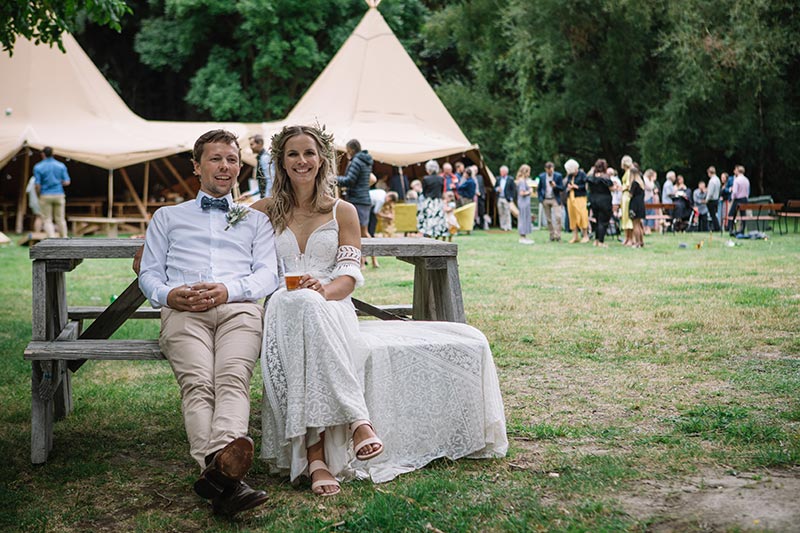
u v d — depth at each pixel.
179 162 26.84
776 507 3.28
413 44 38.25
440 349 4.08
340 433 3.83
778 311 8.19
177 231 4.27
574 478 3.73
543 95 31.89
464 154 24.55
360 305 5.86
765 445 4.12
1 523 3.43
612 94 31.34
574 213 18.45
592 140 33.16
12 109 22.25
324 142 4.28
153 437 4.60
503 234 22.30
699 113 29.08
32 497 3.73
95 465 4.12
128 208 25.77
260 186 9.62
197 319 3.99
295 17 33.53
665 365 6.08
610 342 6.94
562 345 6.81
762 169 31.20
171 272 4.21
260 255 4.28
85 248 4.37
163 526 3.39
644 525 3.15
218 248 4.25
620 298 9.37
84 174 27.27
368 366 3.96
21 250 17.44
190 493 3.77
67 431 4.73
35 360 4.09
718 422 4.52
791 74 29.95
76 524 3.45
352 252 4.19
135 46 34.94
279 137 4.29
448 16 36.09
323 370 3.73
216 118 34.47
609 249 16.50
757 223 20.39
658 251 15.87
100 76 24.36
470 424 4.10
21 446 4.45
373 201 16.33
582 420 4.74
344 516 3.40
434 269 4.88
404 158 22.58
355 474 3.87
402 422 4.02
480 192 24.64
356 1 34.94
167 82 39.03
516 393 5.36
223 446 3.52
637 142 29.91
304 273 4.22
